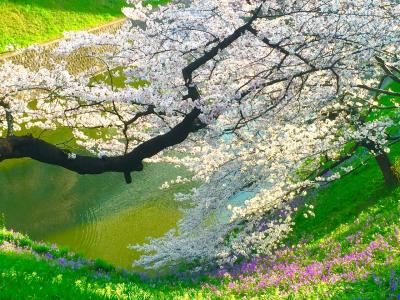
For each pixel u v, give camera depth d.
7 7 47.88
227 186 18.28
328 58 12.47
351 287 9.27
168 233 20.48
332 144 17.25
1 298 7.99
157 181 31.14
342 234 16.42
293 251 17.45
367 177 23.44
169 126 13.30
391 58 16.19
